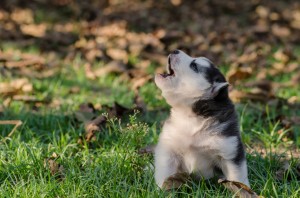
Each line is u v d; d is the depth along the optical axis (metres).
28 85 10.28
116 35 15.30
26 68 11.91
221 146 6.13
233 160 6.14
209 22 17.88
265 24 18.09
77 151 7.38
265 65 13.31
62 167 6.58
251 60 13.54
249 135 8.10
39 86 10.55
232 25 17.75
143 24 17.05
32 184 6.04
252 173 6.75
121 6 19.06
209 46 15.15
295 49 15.43
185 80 6.29
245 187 5.84
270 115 9.30
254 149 7.64
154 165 6.48
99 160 6.86
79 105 9.37
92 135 7.75
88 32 15.53
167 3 19.78
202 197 5.91
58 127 8.31
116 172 6.44
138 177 6.34
